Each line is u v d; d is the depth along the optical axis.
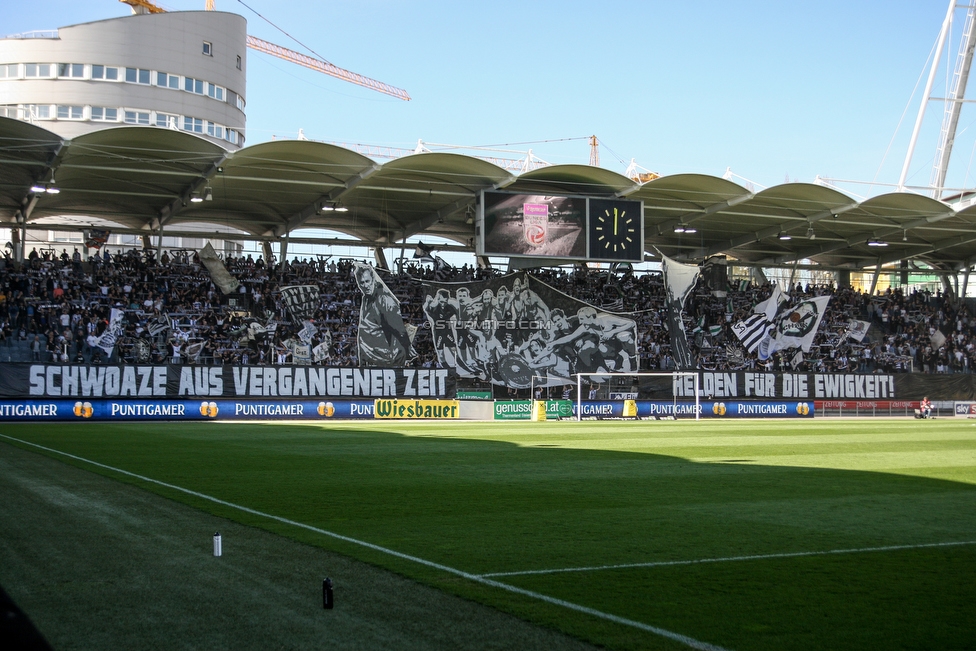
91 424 42.12
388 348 52.41
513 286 56.75
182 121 82.88
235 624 7.80
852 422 51.06
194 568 10.02
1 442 28.56
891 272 71.81
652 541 12.05
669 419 54.56
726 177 53.88
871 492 17.61
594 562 10.63
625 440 33.16
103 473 19.64
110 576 9.60
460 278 61.97
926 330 68.56
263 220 58.69
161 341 51.09
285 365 49.53
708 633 7.73
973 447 29.92
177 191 51.50
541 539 12.14
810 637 7.66
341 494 16.77
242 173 48.47
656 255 67.75
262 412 48.53
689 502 16.02
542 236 53.62
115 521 13.20
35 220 60.47
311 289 55.50
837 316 66.75
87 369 45.16
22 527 12.60
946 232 62.41
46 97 78.25
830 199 54.84
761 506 15.54
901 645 7.50
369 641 7.34
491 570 10.10
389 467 22.12
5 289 50.06
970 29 66.75
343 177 50.09
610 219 54.84
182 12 83.12
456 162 48.41
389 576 9.74
